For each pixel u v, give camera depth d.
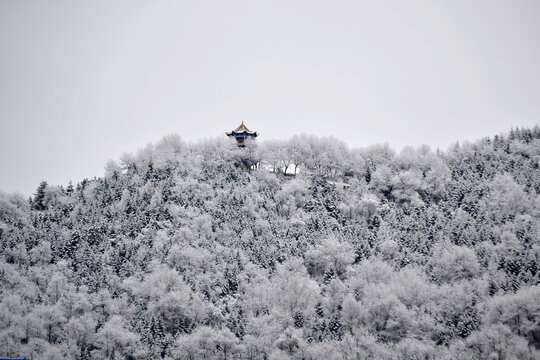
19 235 168.12
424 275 154.25
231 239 166.38
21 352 122.81
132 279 149.12
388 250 166.50
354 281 153.25
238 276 150.38
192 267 155.25
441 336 131.50
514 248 153.38
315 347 124.50
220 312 141.00
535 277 139.62
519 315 126.19
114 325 131.25
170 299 138.88
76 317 138.00
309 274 162.38
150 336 131.00
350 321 138.25
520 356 116.75
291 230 176.12
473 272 151.25
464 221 176.38
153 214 175.62
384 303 138.62
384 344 129.75
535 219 171.12
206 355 125.94
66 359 123.62
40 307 135.75
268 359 123.19
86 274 152.62
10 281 146.00
